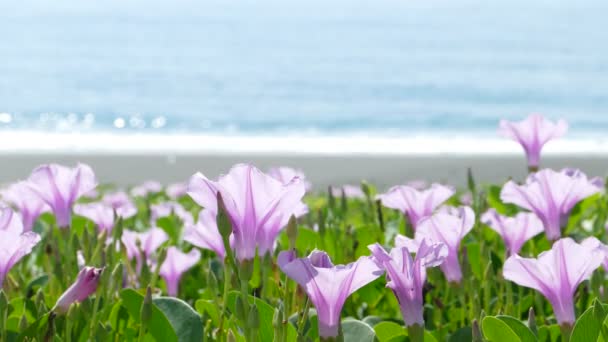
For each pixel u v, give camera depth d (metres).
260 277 2.96
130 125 29.77
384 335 2.56
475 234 3.86
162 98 35.69
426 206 3.19
